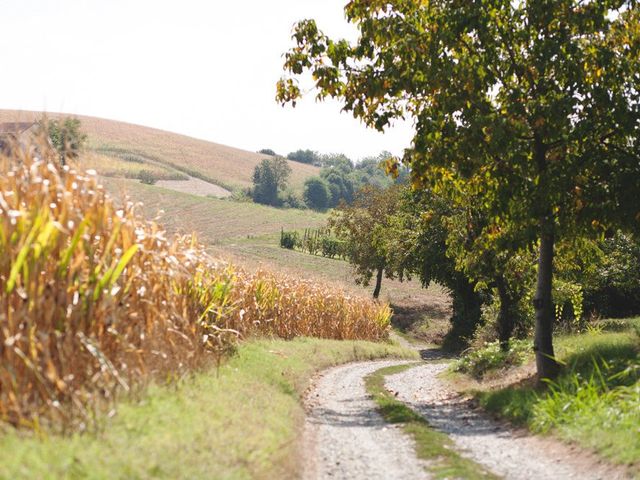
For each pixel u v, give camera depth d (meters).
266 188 178.12
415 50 16.44
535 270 25.53
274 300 30.23
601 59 16.06
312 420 14.41
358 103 17.67
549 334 17.25
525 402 14.65
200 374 13.78
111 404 9.31
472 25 16.08
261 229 118.88
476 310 46.88
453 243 25.53
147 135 190.62
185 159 176.62
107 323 10.27
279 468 9.13
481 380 22.28
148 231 12.62
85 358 9.77
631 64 16.62
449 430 13.81
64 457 6.94
